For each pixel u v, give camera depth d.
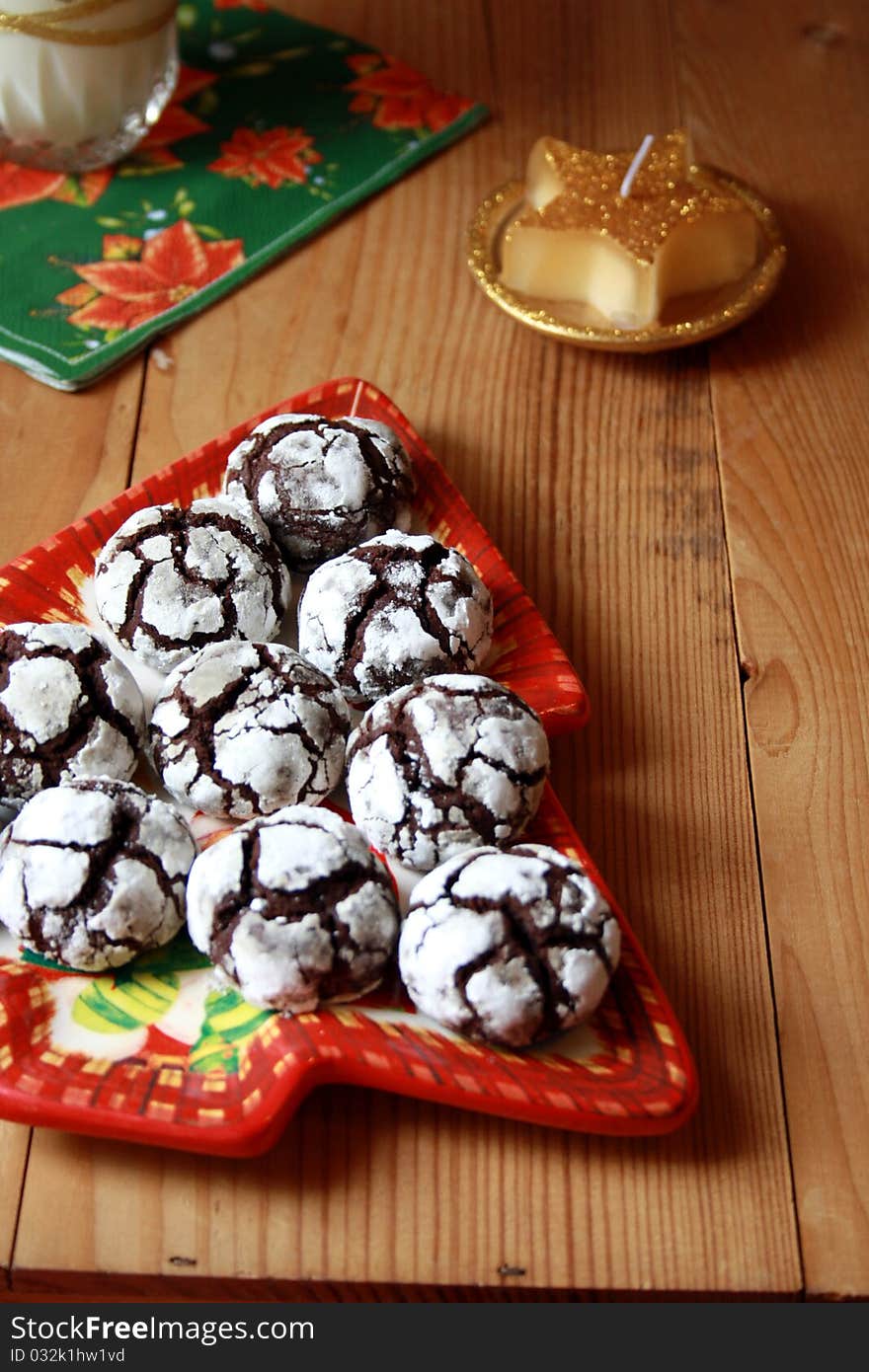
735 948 0.45
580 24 0.69
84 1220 0.40
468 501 0.54
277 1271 0.40
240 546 0.47
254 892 0.41
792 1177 0.41
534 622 0.49
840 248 0.61
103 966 0.42
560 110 0.66
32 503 0.53
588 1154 0.41
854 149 0.65
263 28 0.68
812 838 0.47
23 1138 0.41
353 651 0.46
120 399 0.56
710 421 0.57
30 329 0.57
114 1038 0.41
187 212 0.61
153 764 0.45
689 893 0.46
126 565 0.47
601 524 0.54
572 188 0.58
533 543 0.53
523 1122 0.42
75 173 0.62
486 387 0.57
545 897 0.41
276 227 0.61
